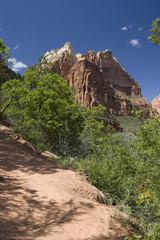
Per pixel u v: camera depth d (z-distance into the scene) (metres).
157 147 6.25
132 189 5.96
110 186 5.95
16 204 3.28
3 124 13.37
